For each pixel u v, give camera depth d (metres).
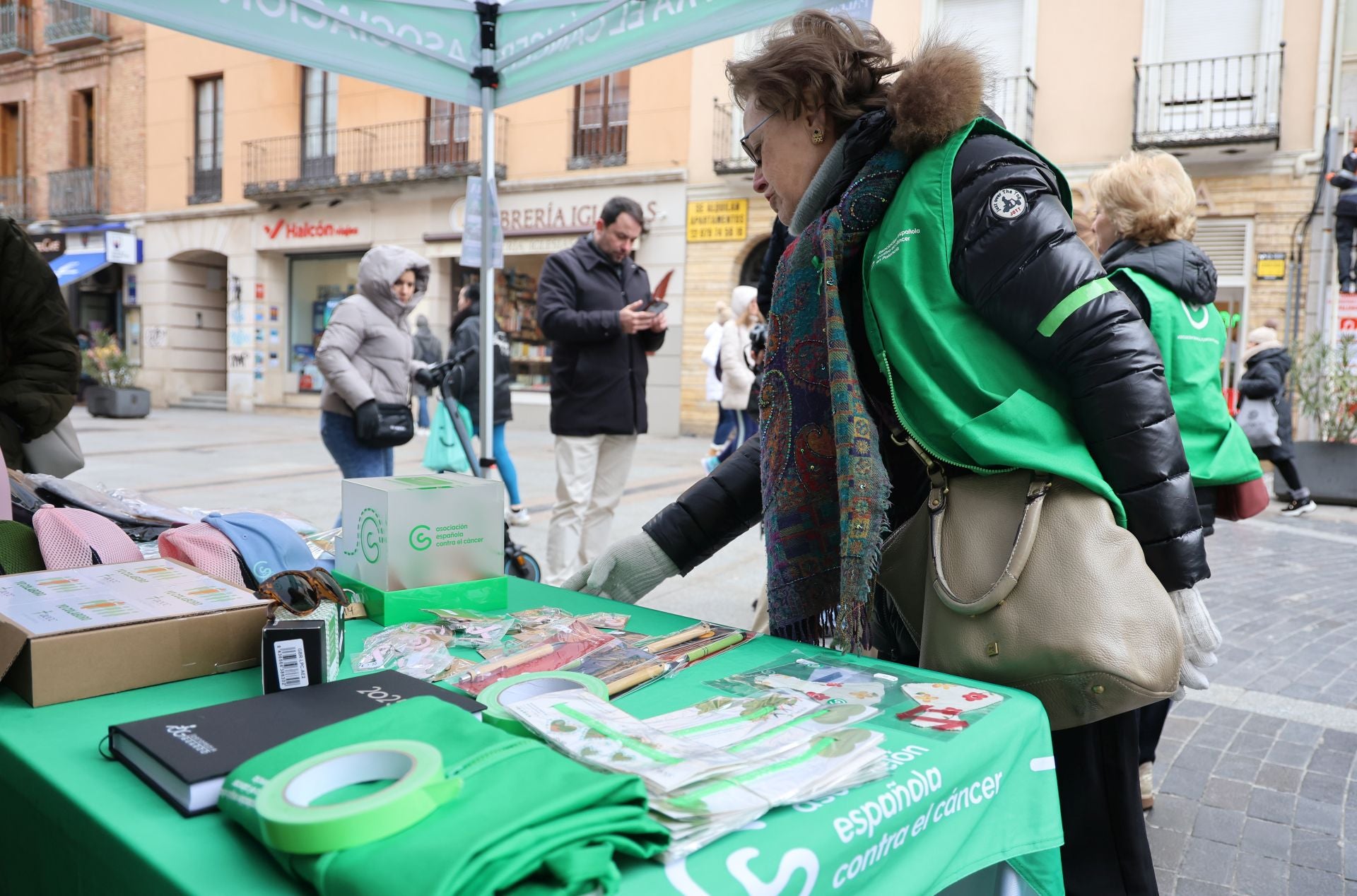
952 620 1.28
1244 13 10.88
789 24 1.52
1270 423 7.94
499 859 0.64
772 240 2.32
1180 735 3.08
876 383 1.45
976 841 1.03
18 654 1.08
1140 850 1.39
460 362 4.49
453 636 1.36
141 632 1.13
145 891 0.73
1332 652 3.96
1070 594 1.20
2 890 0.99
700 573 5.12
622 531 6.04
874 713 1.09
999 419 1.26
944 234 1.27
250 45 2.56
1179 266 2.09
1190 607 1.28
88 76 19.56
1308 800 2.61
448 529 1.48
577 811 0.70
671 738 0.93
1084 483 1.23
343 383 4.23
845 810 0.83
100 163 19.72
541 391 15.71
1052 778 1.14
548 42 3.06
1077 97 11.73
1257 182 10.84
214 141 18.52
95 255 19.70
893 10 12.45
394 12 2.94
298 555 1.62
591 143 15.08
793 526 1.49
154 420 15.98
